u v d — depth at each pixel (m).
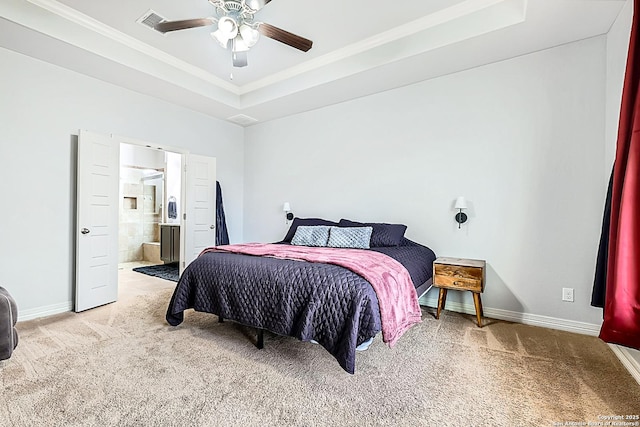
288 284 2.03
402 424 1.44
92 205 3.24
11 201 2.82
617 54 2.30
